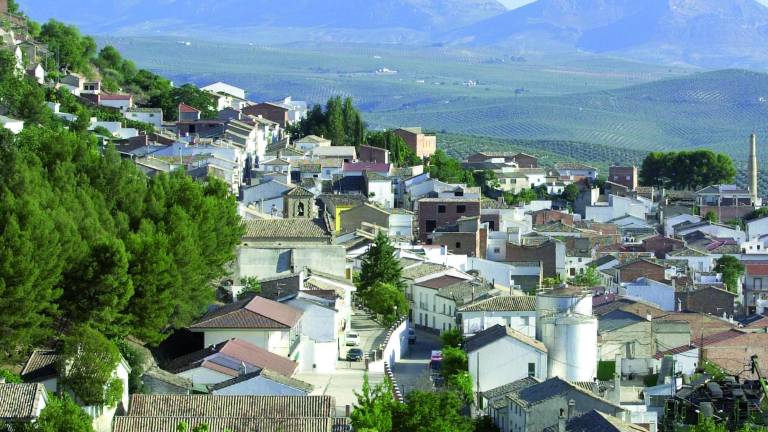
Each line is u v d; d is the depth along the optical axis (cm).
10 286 17438
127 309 19175
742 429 18712
